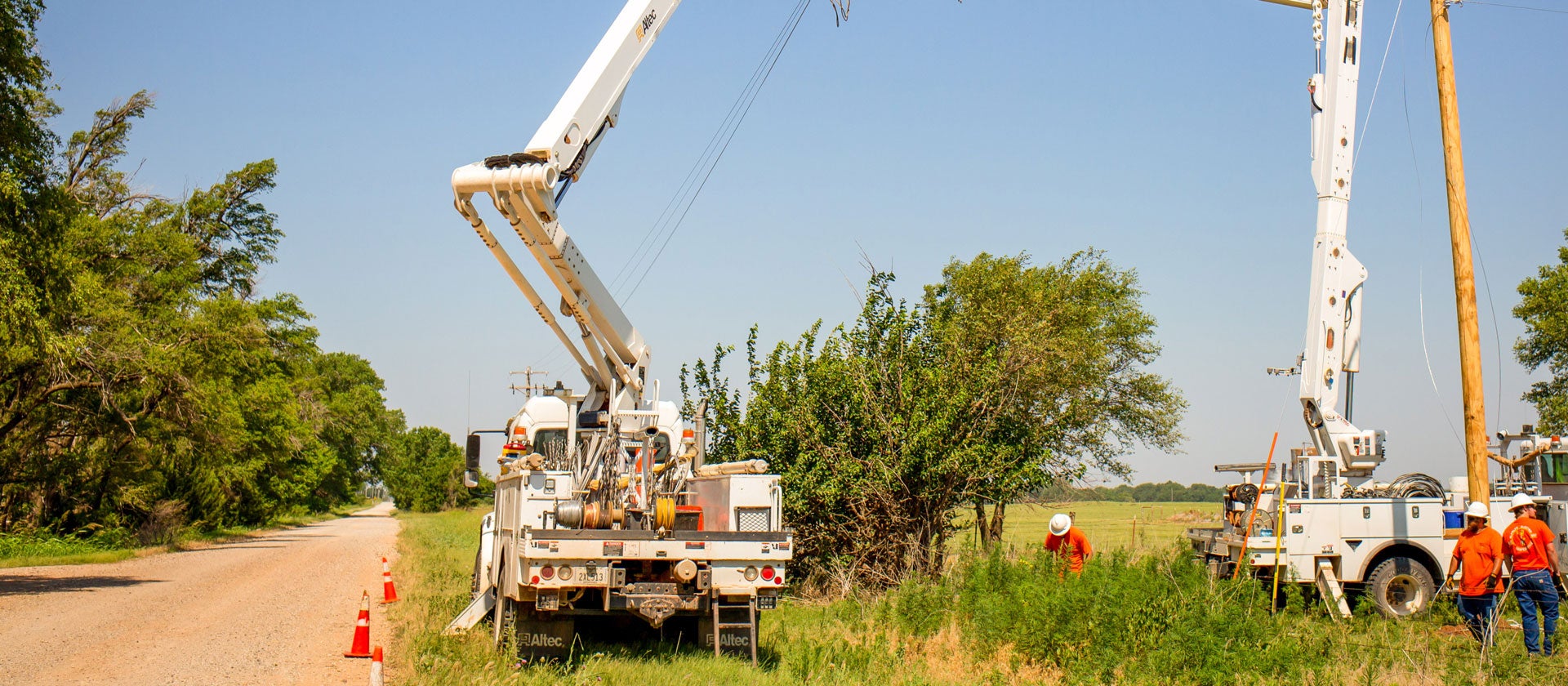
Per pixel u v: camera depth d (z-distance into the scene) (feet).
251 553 104.06
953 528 58.13
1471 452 42.37
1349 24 50.52
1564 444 52.16
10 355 67.46
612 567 31.76
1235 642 31.58
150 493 127.44
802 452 54.95
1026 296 73.46
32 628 43.11
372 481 357.00
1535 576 35.32
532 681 29.22
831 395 55.93
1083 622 32.32
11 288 60.59
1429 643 36.37
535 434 44.19
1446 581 40.75
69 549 103.30
